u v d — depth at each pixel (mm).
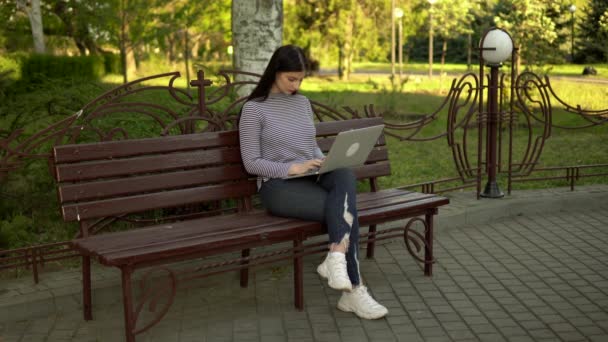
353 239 3918
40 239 5172
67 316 4051
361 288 3971
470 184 7141
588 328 3783
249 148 4086
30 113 5918
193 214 4930
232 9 7262
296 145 4172
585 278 4613
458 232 5758
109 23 21016
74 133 4242
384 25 31406
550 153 9711
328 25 30969
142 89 4594
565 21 27250
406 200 4543
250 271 4766
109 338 3756
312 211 3953
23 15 26750
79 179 3795
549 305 4137
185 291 4434
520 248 5305
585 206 6484
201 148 4211
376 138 4094
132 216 5406
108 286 4215
